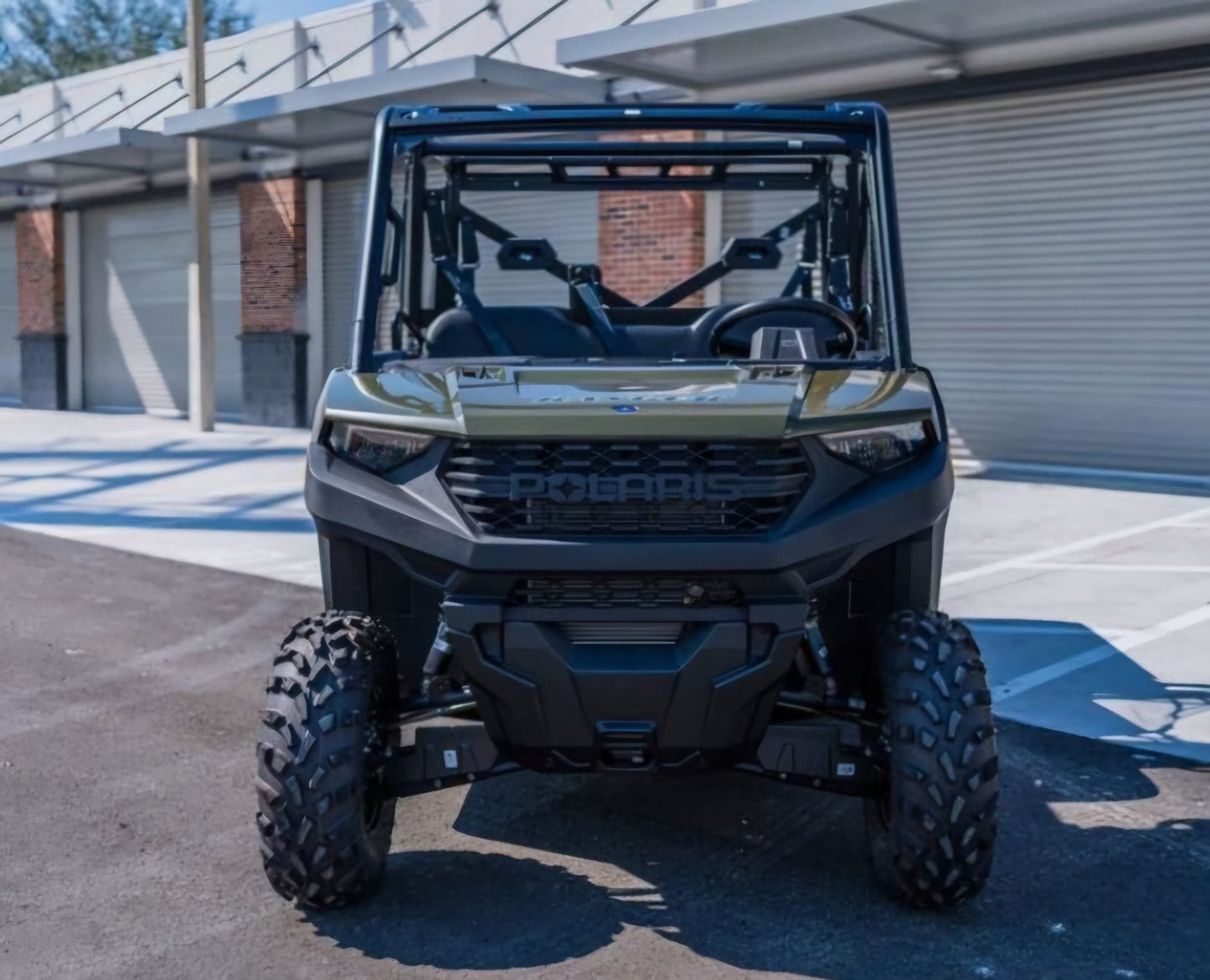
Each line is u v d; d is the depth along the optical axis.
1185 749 4.80
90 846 4.07
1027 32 11.05
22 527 10.04
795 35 10.99
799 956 3.31
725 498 3.26
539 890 3.70
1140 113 11.13
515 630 3.25
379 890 3.71
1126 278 11.34
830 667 3.55
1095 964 3.27
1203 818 4.18
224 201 17.59
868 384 3.73
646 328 4.63
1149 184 11.16
